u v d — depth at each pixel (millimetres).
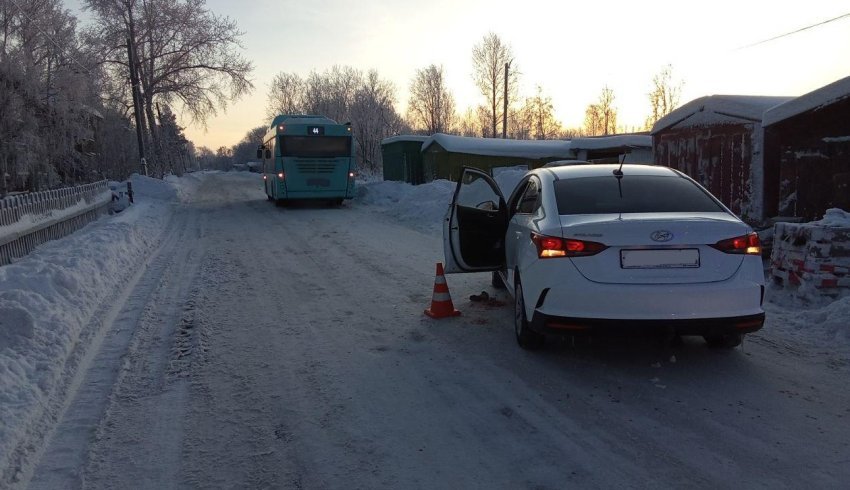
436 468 3219
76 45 23031
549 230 4473
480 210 6199
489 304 6676
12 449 3406
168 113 41656
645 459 3230
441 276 6258
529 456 3314
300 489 3059
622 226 4203
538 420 3756
